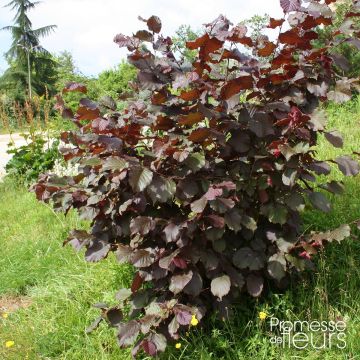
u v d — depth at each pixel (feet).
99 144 9.10
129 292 9.77
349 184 13.73
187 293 8.64
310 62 8.93
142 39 8.67
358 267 10.39
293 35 8.30
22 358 9.93
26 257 14.82
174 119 8.59
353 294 9.74
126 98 10.45
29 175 25.53
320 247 9.41
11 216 19.49
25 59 106.73
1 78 105.40
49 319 11.15
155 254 8.80
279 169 8.70
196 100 8.63
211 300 9.49
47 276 13.48
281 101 9.00
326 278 10.04
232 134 8.88
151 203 9.16
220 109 8.64
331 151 16.69
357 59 23.57
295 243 9.00
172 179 8.60
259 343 8.84
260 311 9.37
